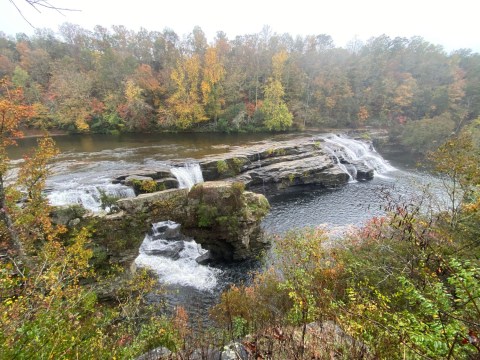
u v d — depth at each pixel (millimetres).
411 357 3293
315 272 8438
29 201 12727
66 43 62875
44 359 3375
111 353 4926
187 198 18250
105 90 49719
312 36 69188
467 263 4055
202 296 15164
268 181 30062
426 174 36000
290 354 3602
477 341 2555
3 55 51469
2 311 3855
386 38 79438
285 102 58250
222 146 37250
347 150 40531
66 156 30312
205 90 50062
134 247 16016
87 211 14992
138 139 43281
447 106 56812
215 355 4879
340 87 59406
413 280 5473
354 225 21875
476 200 10359
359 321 4270
